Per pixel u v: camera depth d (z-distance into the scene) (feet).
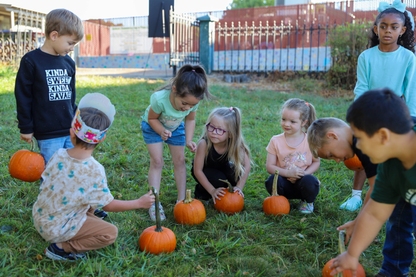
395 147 6.92
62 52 12.36
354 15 46.75
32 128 12.14
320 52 46.62
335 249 11.00
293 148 13.66
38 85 12.05
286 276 9.62
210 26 48.39
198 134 22.66
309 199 13.25
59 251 9.78
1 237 10.75
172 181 16.19
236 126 13.34
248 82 43.98
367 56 14.17
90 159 9.48
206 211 13.26
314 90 39.88
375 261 10.48
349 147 9.61
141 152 18.97
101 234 9.80
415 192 7.38
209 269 9.87
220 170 14.23
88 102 9.61
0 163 16.39
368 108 6.84
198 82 11.80
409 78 13.58
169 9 45.50
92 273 9.27
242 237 11.37
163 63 63.93
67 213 9.45
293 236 11.59
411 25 14.17
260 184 15.92
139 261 9.89
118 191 15.01
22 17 60.90
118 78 42.83
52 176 9.33
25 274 9.27
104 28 67.00
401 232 9.22
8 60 49.11
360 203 13.82
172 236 10.52
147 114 13.44
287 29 46.70
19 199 13.35
